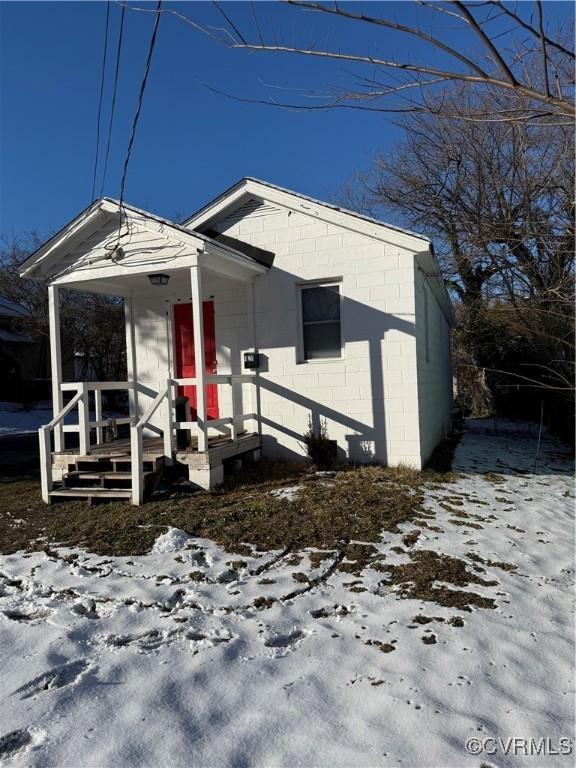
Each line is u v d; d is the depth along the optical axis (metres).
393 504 6.50
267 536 5.50
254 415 8.99
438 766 2.47
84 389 7.71
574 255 7.95
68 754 2.55
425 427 9.25
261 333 9.08
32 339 23.06
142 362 9.82
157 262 7.46
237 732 2.71
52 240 7.82
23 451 13.08
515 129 9.45
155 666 3.28
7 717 2.82
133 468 6.70
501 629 3.75
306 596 4.24
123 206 7.43
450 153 14.16
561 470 9.66
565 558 5.16
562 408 11.88
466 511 6.48
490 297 11.21
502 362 17.34
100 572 4.76
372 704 2.92
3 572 4.84
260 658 3.38
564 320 9.34
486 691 3.05
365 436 8.56
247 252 9.13
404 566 4.79
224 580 4.58
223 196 9.12
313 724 2.76
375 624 3.80
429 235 17.47
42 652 3.43
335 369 8.70
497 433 15.42
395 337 8.38
